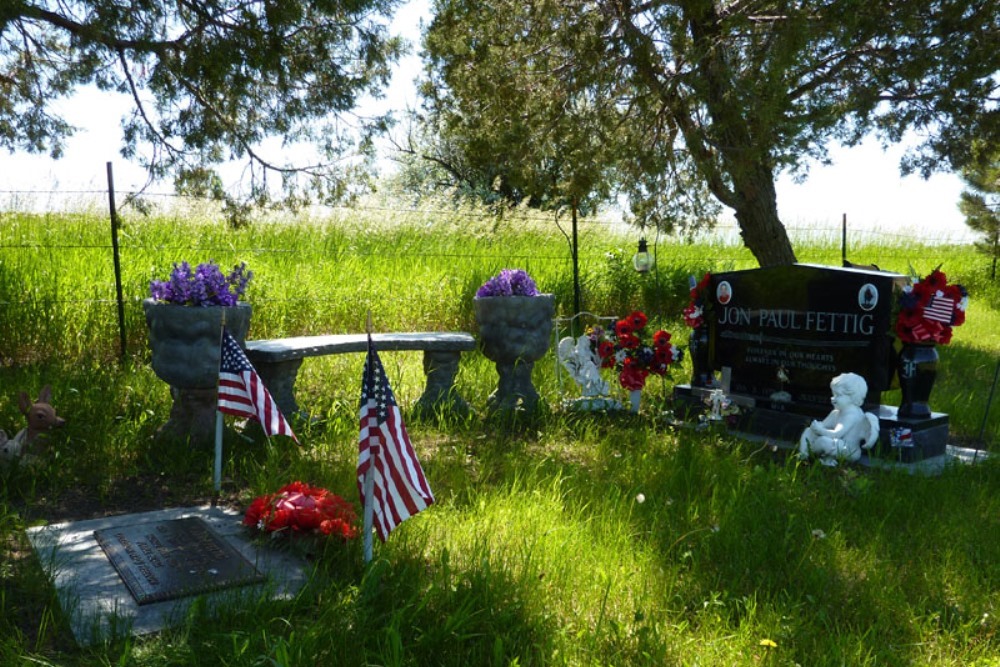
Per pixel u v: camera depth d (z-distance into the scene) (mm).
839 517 5004
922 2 9719
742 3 10062
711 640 3518
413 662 3191
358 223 15477
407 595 3732
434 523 4605
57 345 8727
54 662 3182
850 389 6316
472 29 11398
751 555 4375
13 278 9242
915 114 12328
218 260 11930
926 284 6484
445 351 7344
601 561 4176
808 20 9406
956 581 4141
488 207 17141
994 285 20047
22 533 4453
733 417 7441
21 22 8234
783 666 3326
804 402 7164
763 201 11578
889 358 6691
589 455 6355
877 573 4129
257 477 5363
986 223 19453
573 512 4906
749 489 5383
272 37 7855
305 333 10430
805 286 7102
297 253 13164
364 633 3393
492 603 3615
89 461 5648
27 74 8961
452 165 27234
